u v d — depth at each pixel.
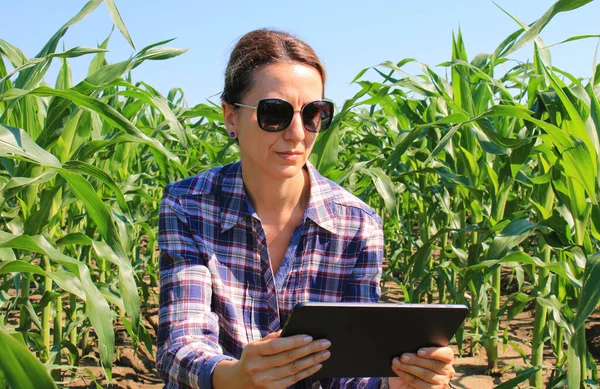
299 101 1.54
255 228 1.63
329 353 1.34
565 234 2.48
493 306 3.81
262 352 1.27
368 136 4.12
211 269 1.61
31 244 1.77
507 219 2.87
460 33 3.79
